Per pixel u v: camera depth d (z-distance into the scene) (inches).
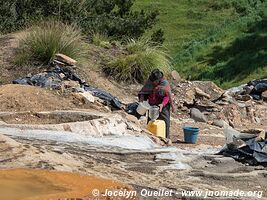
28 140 459.8
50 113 590.2
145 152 466.3
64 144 463.5
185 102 876.0
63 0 1139.9
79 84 799.1
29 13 1131.9
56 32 908.0
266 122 869.8
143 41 1038.4
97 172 371.9
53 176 323.0
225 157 480.1
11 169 332.5
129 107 740.7
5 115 574.6
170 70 970.1
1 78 830.5
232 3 1974.7
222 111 853.2
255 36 1609.3
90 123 550.3
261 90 971.3
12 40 952.3
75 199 281.3
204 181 410.9
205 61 1550.2
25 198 276.4
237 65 1462.8
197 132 620.4
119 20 1187.3
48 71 832.9
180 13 1962.4
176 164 446.6
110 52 997.8
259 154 478.3
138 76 933.2
